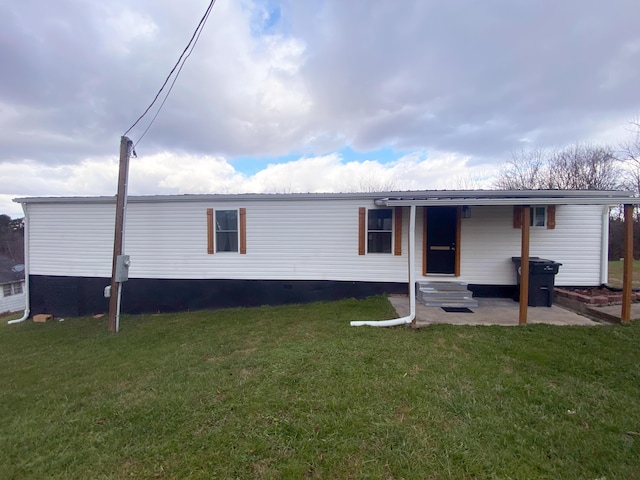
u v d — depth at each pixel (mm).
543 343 4410
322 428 2521
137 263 8547
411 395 3016
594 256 7223
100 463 2256
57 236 8875
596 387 3193
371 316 6168
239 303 8328
